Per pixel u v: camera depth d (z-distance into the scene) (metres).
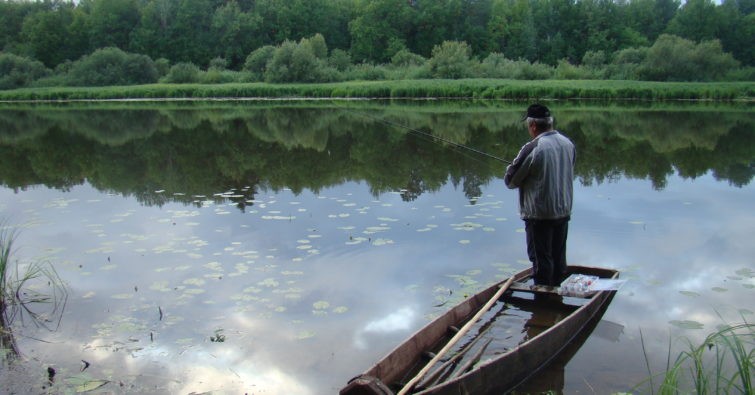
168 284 6.27
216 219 9.00
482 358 4.52
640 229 8.16
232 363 4.58
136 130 23.36
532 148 5.64
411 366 4.35
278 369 4.47
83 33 74.81
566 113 29.11
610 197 10.25
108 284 6.34
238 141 19.19
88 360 4.67
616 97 41.56
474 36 83.94
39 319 5.46
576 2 85.56
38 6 80.62
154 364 4.59
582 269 6.23
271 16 84.19
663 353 4.62
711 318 5.27
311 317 5.38
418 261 6.85
